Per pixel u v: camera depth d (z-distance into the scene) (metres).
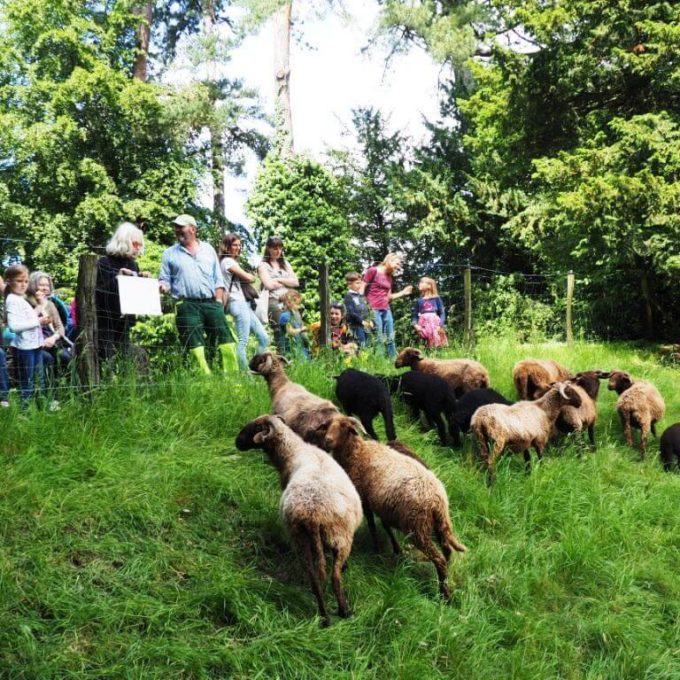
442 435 7.52
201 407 6.83
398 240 24.12
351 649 4.20
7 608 3.99
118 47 26.11
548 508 6.22
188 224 7.61
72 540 4.65
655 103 16.75
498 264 23.95
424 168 24.55
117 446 5.89
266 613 4.29
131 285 6.77
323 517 4.33
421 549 4.81
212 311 7.75
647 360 14.66
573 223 15.62
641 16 15.85
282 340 8.96
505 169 20.92
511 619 4.80
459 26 23.64
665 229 14.73
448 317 15.41
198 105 24.58
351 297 9.95
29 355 6.55
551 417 7.04
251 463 6.14
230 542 5.10
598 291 19.58
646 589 5.58
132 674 3.76
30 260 21.17
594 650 4.79
